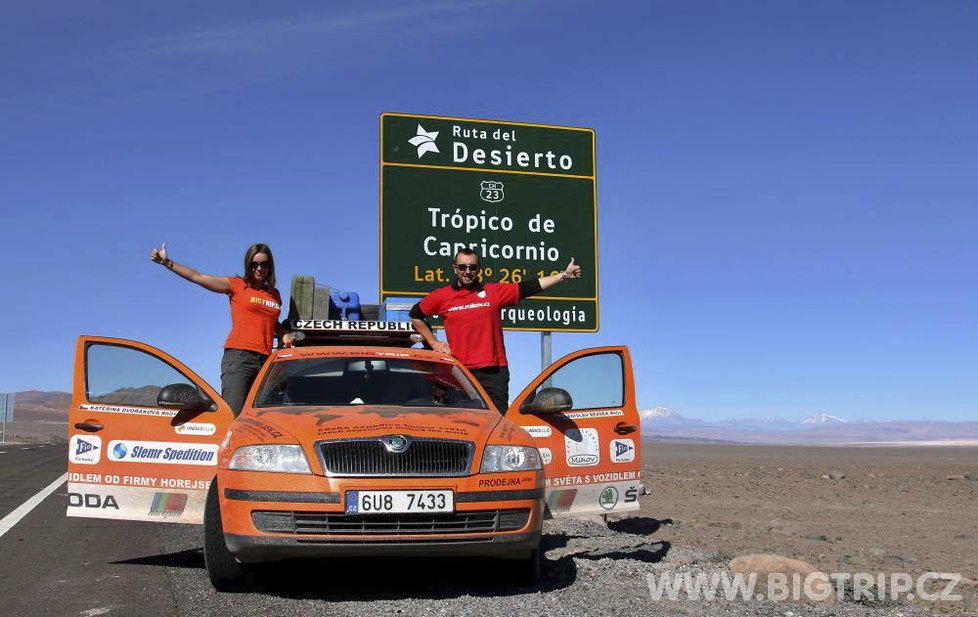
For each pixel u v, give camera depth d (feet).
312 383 23.26
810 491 52.54
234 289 26.50
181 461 22.97
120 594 20.29
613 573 22.74
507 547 19.42
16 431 238.48
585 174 54.39
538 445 24.17
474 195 52.47
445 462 19.11
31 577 22.48
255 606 18.84
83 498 22.53
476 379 27.09
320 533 18.49
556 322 52.60
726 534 32.91
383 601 19.17
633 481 25.18
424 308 27.89
